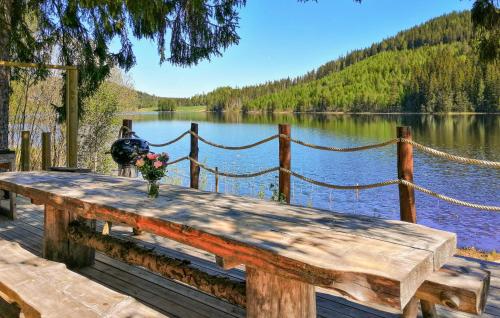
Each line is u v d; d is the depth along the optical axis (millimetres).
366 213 8586
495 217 8328
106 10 4730
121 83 12211
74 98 5152
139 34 6008
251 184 10891
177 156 18484
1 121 5105
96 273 2580
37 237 3393
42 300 1528
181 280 1968
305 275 1187
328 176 13641
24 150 5047
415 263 1161
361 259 1197
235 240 1395
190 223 1609
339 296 2262
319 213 1831
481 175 13438
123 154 4684
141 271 2611
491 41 4719
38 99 9789
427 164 16047
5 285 1661
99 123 10328
